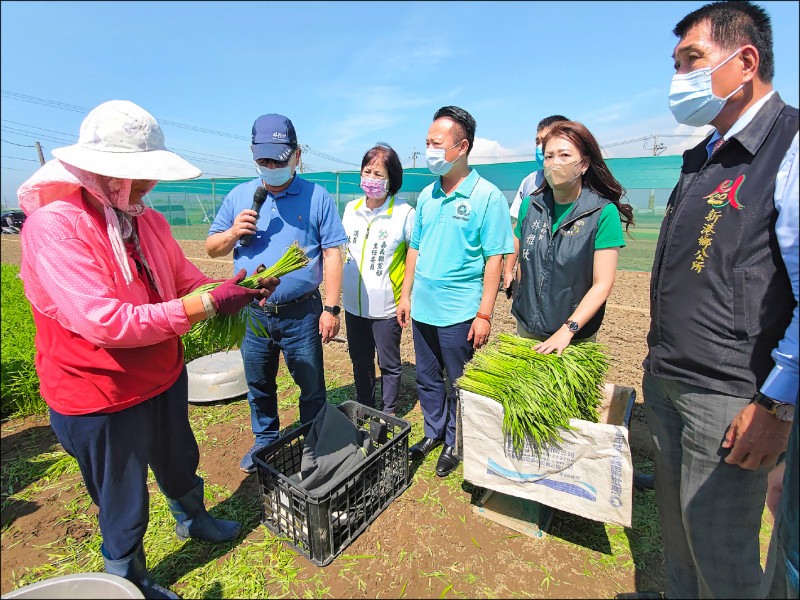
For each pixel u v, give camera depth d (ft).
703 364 5.41
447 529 8.71
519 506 8.96
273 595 7.37
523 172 45.19
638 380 14.99
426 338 10.61
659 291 5.99
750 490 5.41
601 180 7.93
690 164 6.00
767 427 4.73
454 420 10.51
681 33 5.66
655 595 7.07
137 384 6.26
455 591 7.37
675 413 6.25
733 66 5.06
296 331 9.86
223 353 15.19
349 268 11.52
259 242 9.58
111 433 6.18
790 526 4.39
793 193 4.24
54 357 5.86
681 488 6.02
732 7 5.08
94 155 5.39
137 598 5.39
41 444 12.12
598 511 7.06
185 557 8.13
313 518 7.64
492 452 7.85
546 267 8.61
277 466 9.29
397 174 11.12
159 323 5.81
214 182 80.94
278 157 8.70
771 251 4.86
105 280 5.69
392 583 7.55
